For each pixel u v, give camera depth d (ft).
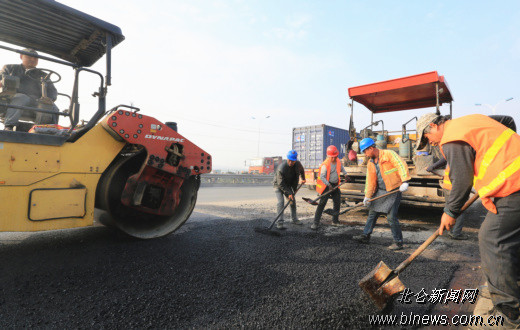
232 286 7.22
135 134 10.29
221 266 8.58
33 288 6.84
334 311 6.12
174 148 11.62
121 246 10.33
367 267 8.87
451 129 5.49
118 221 11.16
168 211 11.71
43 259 8.84
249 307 6.17
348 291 7.14
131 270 8.09
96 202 10.71
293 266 8.79
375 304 6.15
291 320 5.71
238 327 5.41
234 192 40.83
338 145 58.13
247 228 14.24
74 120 9.57
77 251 9.68
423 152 17.65
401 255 10.21
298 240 12.07
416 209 22.17
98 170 9.88
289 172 14.65
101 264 8.50
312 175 24.91
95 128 9.87
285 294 6.86
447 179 9.80
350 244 11.62
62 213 8.98
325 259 9.55
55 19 9.61
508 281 4.97
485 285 7.40
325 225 15.80
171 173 11.40
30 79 11.65
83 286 7.02
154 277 7.64
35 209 8.48
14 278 7.38
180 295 6.66
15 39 10.85
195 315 5.80
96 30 10.23
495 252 5.08
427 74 17.93
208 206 22.59
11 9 9.00
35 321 5.47
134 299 6.42
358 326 5.63
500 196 4.96
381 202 11.30
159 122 10.99
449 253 10.73
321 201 14.43
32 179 8.48
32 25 9.99
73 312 5.82
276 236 12.75
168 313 5.85
